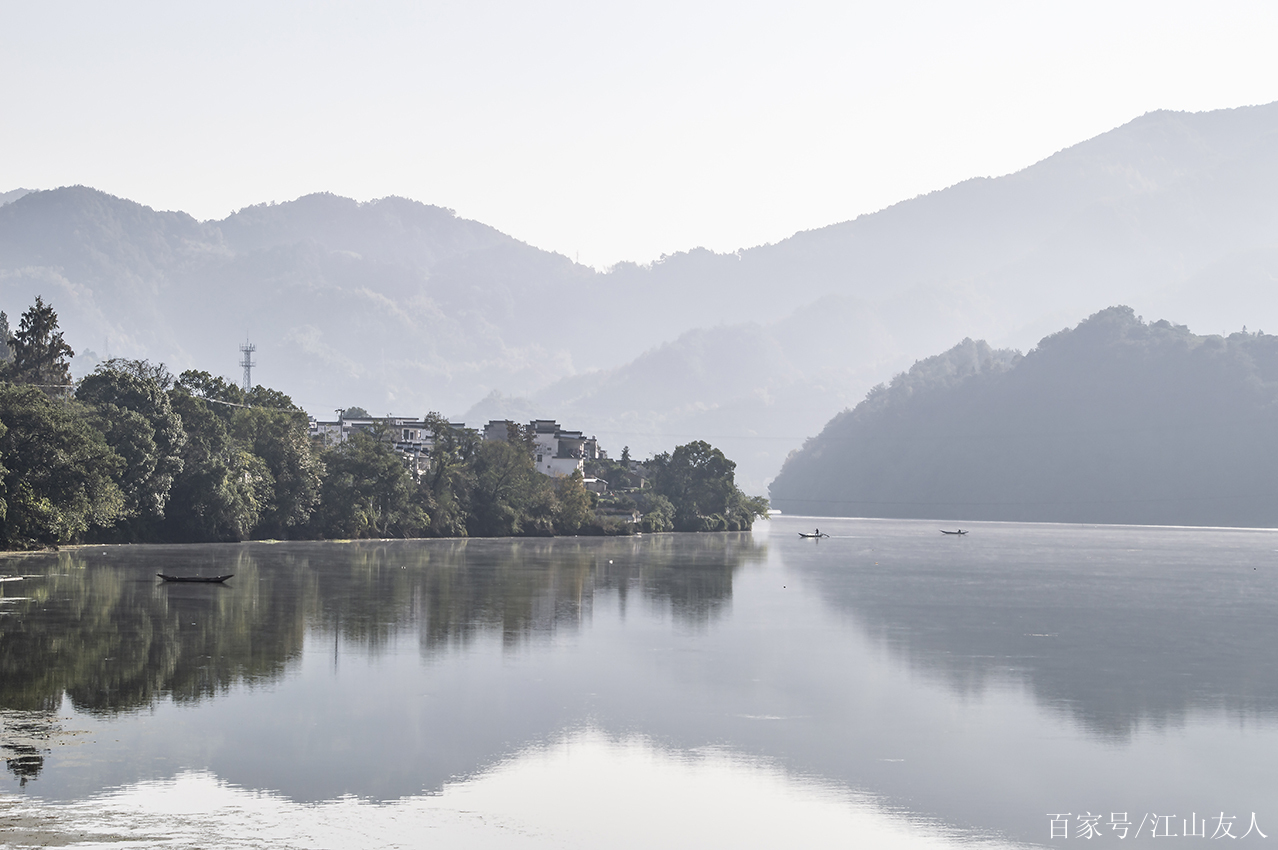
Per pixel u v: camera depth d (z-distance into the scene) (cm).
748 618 7512
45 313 14025
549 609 7688
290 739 3725
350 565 11138
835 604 8600
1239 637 6869
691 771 3528
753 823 3048
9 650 5188
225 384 15900
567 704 4438
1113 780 3528
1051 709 4553
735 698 4647
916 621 7500
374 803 3091
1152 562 15238
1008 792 3381
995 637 6719
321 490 16138
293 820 2919
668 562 13588
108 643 5478
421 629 6412
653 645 6100
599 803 3169
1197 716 4447
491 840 2842
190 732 3769
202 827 2834
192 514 13588
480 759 3581
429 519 18438
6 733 3681
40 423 10688
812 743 3912
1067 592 10081
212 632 5975
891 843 2925
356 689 4588
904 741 3969
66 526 11050
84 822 2834
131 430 12531
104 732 3728
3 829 2766
